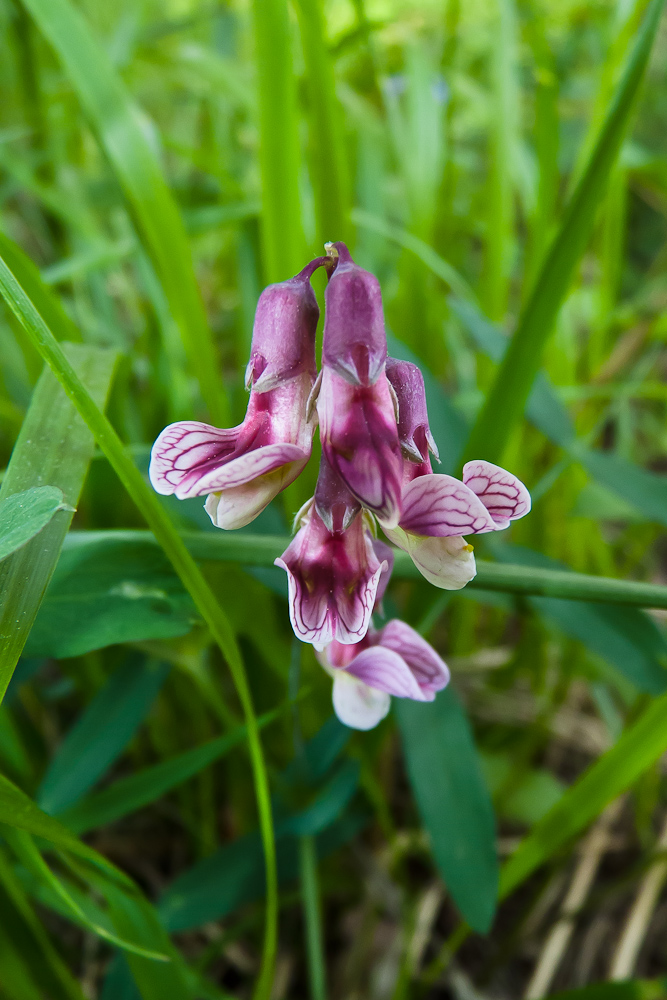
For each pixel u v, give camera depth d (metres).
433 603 0.12
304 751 0.11
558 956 0.14
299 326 0.08
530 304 0.11
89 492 0.12
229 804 0.15
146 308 0.16
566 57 0.20
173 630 0.10
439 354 0.18
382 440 0.08
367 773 0.12
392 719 0.12
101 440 0.08
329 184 0.12
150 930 0.09
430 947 0.14
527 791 0.15
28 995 0.10
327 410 0.08
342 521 0.08
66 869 0.12
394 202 0.22
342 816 0.12
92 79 0.12
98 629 0.10
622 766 0.10
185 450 0.08
